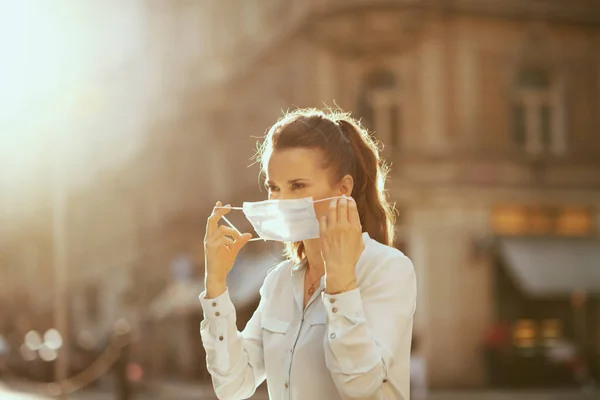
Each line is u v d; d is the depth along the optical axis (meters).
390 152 26.45
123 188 40.50
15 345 25.98
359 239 2.86
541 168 27.38
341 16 26.33
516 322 26.66
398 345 2.91
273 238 3.07
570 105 27.88
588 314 27.27
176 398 23.34
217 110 33.94
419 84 26.62
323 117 3.17
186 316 31.70
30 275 49.91
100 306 39.66
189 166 35.91
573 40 28.03
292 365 3.07
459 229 26.44
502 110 27.23
